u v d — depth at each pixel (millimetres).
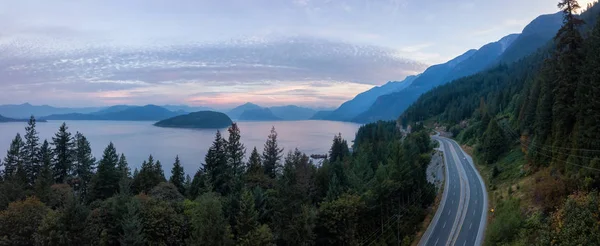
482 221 67312
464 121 194500
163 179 92000
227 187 90125
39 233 42438
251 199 50812
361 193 70250
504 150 100500
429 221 70625
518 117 114750
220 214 45375
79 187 90938
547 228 36406
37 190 67938
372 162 108438
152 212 50188
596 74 55125
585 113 56062
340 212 59125
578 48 62125
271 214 61125
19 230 44438
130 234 43875
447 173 103500
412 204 76812
